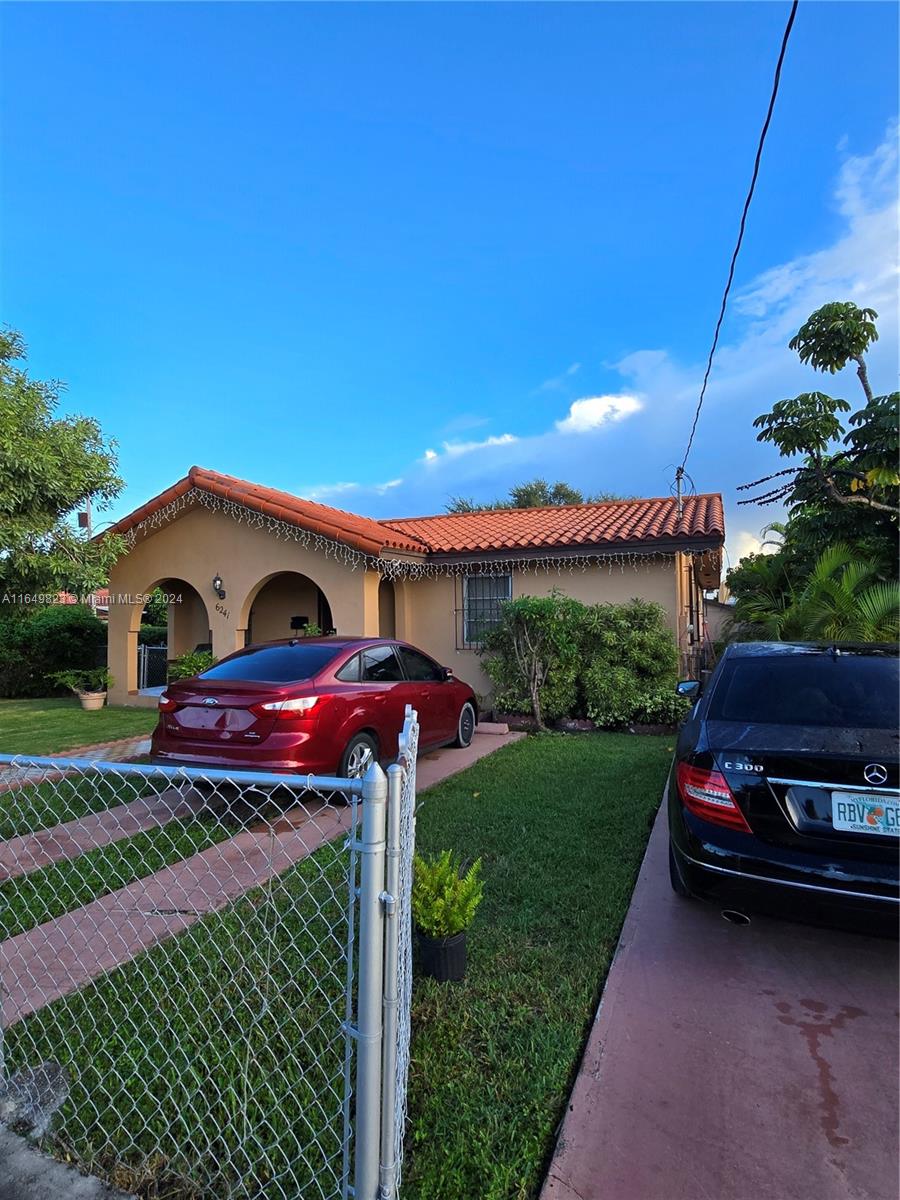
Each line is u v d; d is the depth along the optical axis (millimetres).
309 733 5551
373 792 1890
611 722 9898
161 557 12562
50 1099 2430
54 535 9891
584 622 10211
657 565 10922
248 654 6500
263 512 10891
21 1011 2932
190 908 3857
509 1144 2219
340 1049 2672
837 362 10008
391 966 1918
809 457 10984
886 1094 2430
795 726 3400
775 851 3094
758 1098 2412
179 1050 2662
